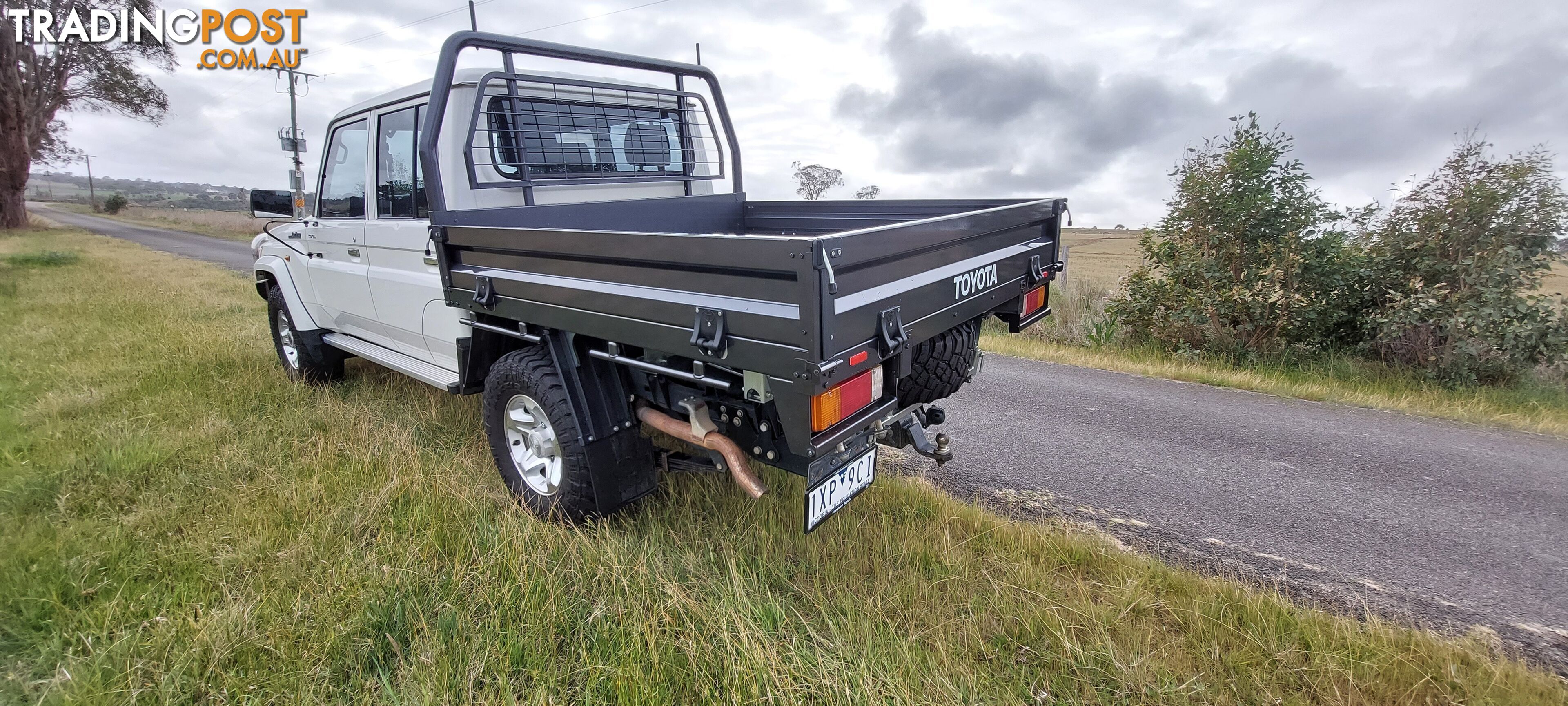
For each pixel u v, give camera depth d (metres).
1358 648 2.39
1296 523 3.50
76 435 4.07
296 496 3.25
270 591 2.58
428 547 2.84
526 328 3.00
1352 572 3.05
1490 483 4.04
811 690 2.11
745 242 2.04
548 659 2.27
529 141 3.61
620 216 3.83
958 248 2.85
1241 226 8.04
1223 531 3.42
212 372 5.41
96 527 3.05
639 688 2.12
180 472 3.58
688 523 3.10
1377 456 4.46
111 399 4.75
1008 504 3.70
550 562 2.72
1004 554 2.95
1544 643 2.57
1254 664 2.34
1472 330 6.77
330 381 5.26
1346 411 5.54
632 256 2.40
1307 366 7.58
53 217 45.03
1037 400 5.76
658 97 4.28
